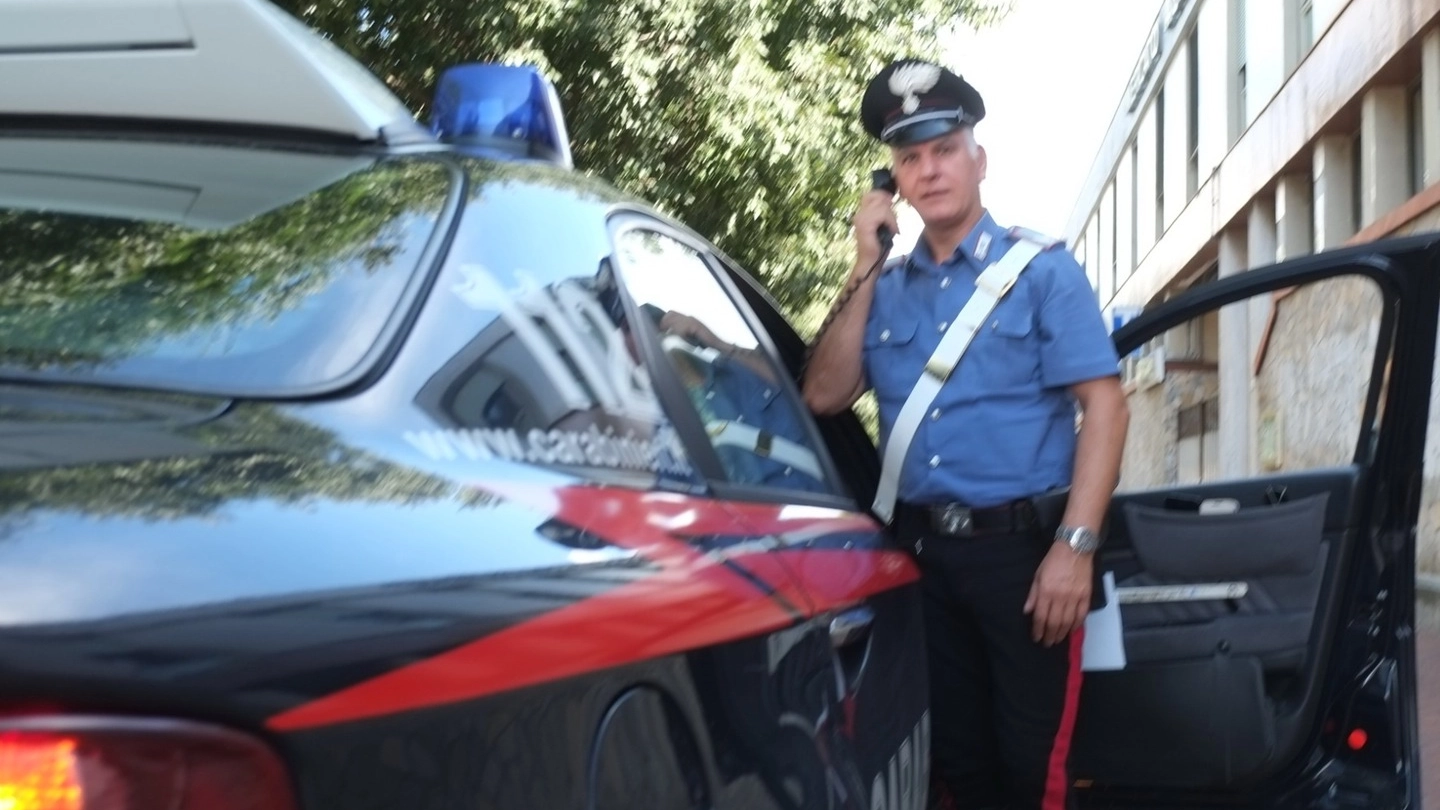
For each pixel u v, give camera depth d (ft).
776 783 5.49
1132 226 96.17
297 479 4.05
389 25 28.09
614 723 4.38
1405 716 11.44
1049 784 10.85
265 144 6.44
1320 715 11.60
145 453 3.94
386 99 6.97
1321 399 12.32
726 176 33.32
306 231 5.62
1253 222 61.41
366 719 3.48
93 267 5.35
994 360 10.53
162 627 3.22
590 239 6.93
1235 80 65.51
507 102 7.48
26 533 3.29
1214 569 11.74
